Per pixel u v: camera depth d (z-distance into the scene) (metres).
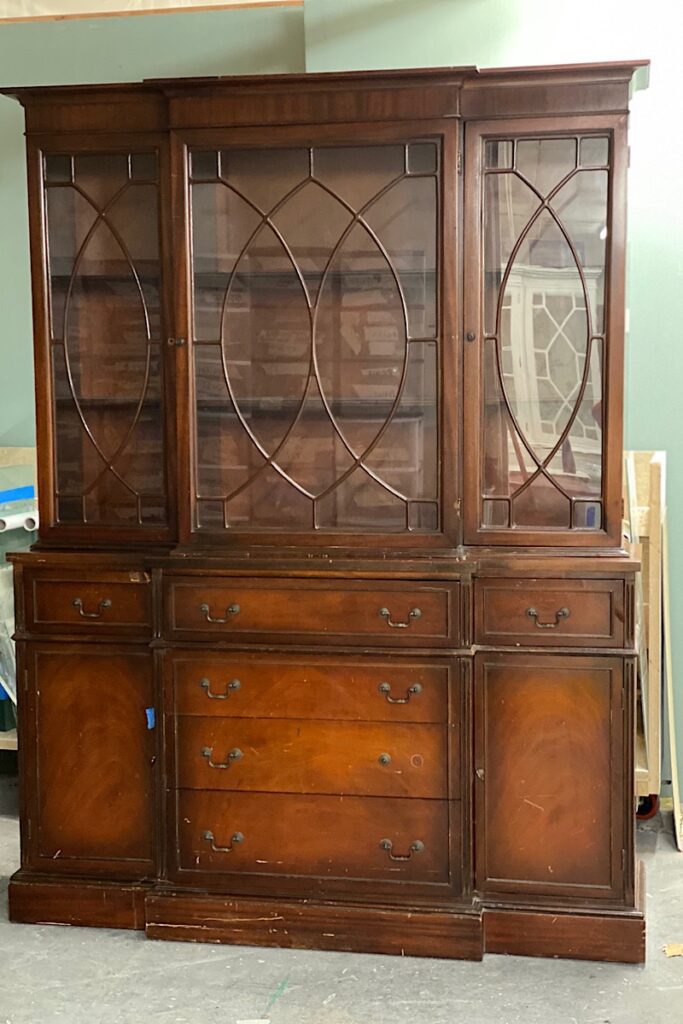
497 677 2.57
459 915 2.55
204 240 2.66
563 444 2.60
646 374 3.26
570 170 2.53
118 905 2.73
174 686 2.67
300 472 2.69
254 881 2.67
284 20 3.34
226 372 2.68
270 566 2.60
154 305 2.74
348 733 2.61
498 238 2.57
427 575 2.55
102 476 2.80
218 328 2.67
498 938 2.58
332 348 2.65
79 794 2.77
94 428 2.80
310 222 2.62
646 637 3.14
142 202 2.71
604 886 2.56
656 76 3.14
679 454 3.27
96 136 2.69
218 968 2.53
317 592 2.60
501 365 2.61
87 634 2.74
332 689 2.61
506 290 2.58
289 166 2.61
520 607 2.55
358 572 2.57
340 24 3.22
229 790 2.67
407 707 2.58
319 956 2.59
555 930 2.55
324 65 3.25
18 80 3.50
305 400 2.67
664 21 3.12
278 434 2.69
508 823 2.59
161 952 2.62
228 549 2.69
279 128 2.58
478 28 3.18
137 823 2.75
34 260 2.76
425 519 2.64
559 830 2.57
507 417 2.62
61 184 2.74
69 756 2.76
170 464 2.75
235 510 2.71
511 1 3.16
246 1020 2.29
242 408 2.69
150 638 2.71
